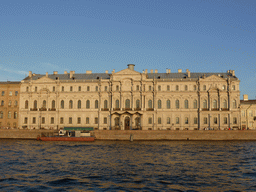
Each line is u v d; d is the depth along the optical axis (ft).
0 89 397.60
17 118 391.24
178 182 132.36
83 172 151.84
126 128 373.81
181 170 156.66
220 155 206.80
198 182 132.46
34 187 124.47
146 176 143.13
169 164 173.37
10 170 155.84
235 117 361.10
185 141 309.01
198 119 365.40
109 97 378.94
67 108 384.47
